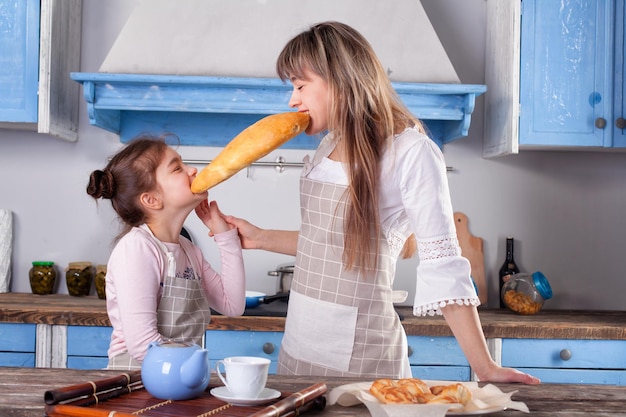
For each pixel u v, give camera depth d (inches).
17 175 119.6
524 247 121.7
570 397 45.7
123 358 61.0
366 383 43.9
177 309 62.3
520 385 49.8
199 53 107.2
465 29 121.6
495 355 99.0
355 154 60.9
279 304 107.0
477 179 121.0
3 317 98.7
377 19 109.1
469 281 56.5
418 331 98.0
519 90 108.3
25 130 119.3
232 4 109.2
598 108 109.2
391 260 64.4
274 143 61.0
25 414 39.8
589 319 106.7
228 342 98.7
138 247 60.5
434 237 58.0
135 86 104.5
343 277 62.8
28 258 119.8
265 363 42.5
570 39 109.0
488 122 118.3
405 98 105.5
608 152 121.9
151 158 64.7
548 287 110.2
